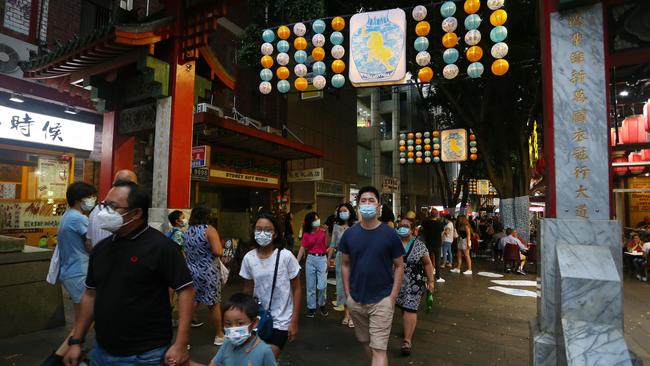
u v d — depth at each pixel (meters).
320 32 8.12
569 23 3.50
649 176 13.98
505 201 14.66
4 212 7.88
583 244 3.28
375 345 3.27
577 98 3.44
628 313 7.04
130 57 5.69
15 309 4.74
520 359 4.56
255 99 15.85
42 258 5.02
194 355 4.31
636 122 8.42
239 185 13.25
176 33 5.69
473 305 7.28
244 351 2.39
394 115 31.64
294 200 16.64
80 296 3.82
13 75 7.79
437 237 10.14
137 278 2.15
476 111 14.53
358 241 3.48
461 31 10.52
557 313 3.24
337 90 21.73
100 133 9.46
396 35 7.43
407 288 4.70
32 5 8.23
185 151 5.82
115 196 2.22
